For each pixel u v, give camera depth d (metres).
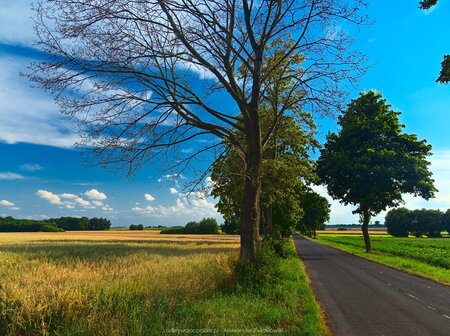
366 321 7.63
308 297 9.64
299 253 32.25
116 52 9.86
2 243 37.72
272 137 18.56
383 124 31.44
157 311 6.48
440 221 112.00
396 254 30.22
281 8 11.12
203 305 7.40
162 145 11.30
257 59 11.64
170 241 51.50
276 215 30.89
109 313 6.26
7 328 5.89
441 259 21.66
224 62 11.89
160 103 11.02
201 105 11.84
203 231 106.25
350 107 12.30
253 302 8.36
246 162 12.25
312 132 21.59
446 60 11.10
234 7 11.70
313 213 62.88
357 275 15.84
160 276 9.80
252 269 10.69
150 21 10.09
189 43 11.26
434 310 8.76
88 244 36.97
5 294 6.64
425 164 30.78
